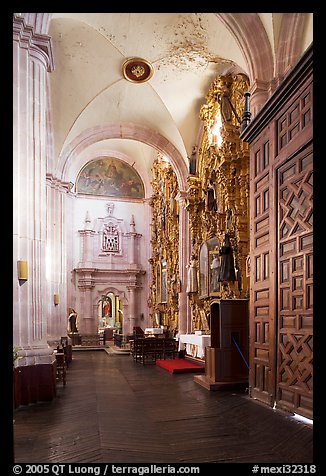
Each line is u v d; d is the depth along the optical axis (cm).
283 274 640
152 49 1247
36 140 778
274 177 675
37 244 751
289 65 859
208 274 1360
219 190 1284
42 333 746
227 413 620
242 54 928
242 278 1088
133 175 2536
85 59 1307
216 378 855
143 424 559
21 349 696
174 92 1445
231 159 1135
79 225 2417
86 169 2461
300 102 593
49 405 684
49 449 452
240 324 881
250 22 870
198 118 1530
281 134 662
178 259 1875
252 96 900
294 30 846
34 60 790
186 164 1641
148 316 2427
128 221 2516
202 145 1515
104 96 1489
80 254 2381
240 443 471
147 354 1396
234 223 1129
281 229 648
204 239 1452
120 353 1678
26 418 594
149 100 1511
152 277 2348
